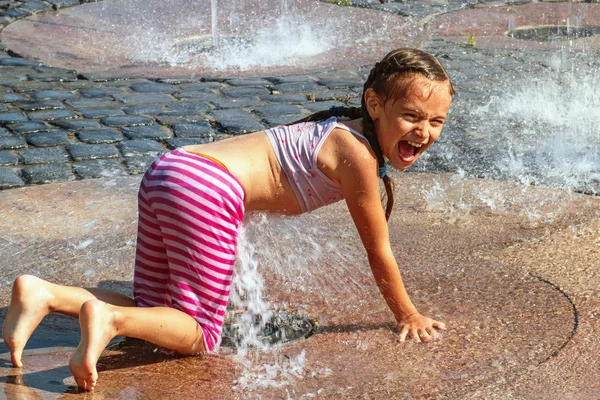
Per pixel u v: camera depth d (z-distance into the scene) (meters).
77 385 3.36
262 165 3.76
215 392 3.34
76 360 3.21
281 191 3.80
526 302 4.12
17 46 10.37
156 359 3.62
